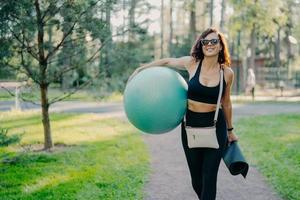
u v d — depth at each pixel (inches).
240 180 292.2
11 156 358.9
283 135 487.2
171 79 181.2
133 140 457.7
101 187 267.0
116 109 812.6
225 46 187.2
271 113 763.4
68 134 494.6
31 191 257.9
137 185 272.4
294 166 326.0
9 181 279.9
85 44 392.5
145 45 408.8
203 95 181.2
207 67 185.0
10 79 393.7
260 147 409.7
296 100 1096.2
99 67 404.8
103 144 430.3
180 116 182.2
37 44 376.5
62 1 358.3
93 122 605.9
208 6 1619.1
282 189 263.1
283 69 1662.2
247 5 1441.9
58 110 774.5
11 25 327.3
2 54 333.7
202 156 189.8
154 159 362.6
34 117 642.2
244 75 1541.6
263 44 2223.2
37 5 350.0
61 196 246.2
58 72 397.4
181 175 306.5
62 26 370.6
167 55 1477.6
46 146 406.0
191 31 1572.3
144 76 181.3
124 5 387.5
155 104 175.8
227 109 191.8
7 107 805.9
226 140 187.8
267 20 1459.2
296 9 1979.6
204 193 183.5
